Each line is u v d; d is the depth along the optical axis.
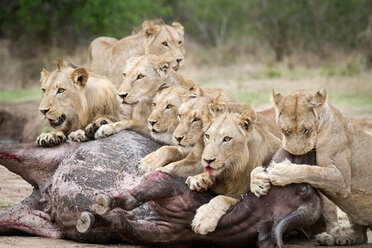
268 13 47.88
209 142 9.27
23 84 40.00
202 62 46.12
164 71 12.98
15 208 11.05
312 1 46.94
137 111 12.80
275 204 8.86
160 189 9.19
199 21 55.09
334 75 36.16
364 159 9.71
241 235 9.02
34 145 11.25
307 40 45.62
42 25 45.78
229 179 9.45
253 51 47.72
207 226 8.78
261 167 9.10
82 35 46.78
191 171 9.98
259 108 24.30
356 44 43.78
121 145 10.88
